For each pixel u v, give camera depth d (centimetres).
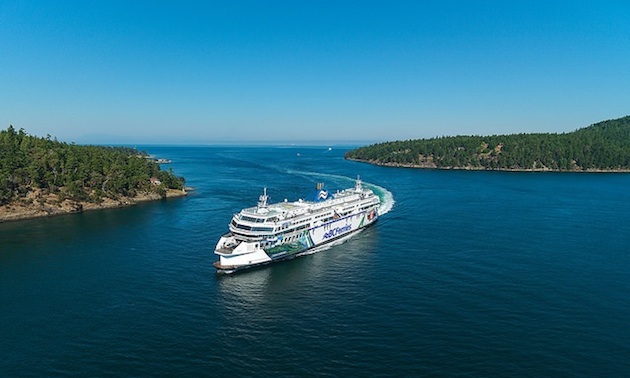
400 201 18250
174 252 10600
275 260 9950
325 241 11500
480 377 5322
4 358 5838
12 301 7675
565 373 5412
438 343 6100
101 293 8031
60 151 19312
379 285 8381
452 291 7994
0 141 18938
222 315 7119
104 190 18138
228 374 5416
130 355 5881
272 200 18650
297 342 6191
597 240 11612
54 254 10519
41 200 16212
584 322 6744
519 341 6159
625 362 5656
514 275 8812
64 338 6362
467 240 11650
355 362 5653
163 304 7550
